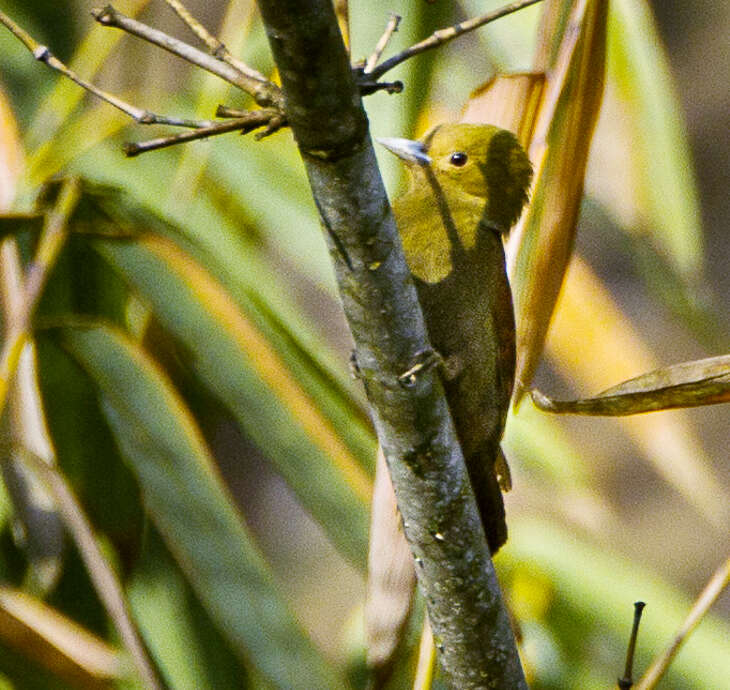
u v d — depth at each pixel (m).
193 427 7.85
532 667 9.27
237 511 7.75
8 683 8.16
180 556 7.68
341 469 7.96
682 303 9.42
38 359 8.42
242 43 9.07
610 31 9.08
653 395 6.27
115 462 8.67
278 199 9.23
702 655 9.27
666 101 9.11
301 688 7.52
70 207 7.88
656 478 18.78
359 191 4.97
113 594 6.73
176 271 8.09
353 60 8.49
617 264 19.69
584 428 18.48
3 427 8.22
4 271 8.20
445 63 10.38
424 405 5.50
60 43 10.49
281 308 8.66
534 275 7.13
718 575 6.46
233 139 9.29
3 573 8.59
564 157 7.19
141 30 4.85
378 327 5.32
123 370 7.93
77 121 9.35
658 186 9.19
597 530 9.52
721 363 6.18
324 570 17.84
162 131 9.23
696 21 21.23
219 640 8.54
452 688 6.15
